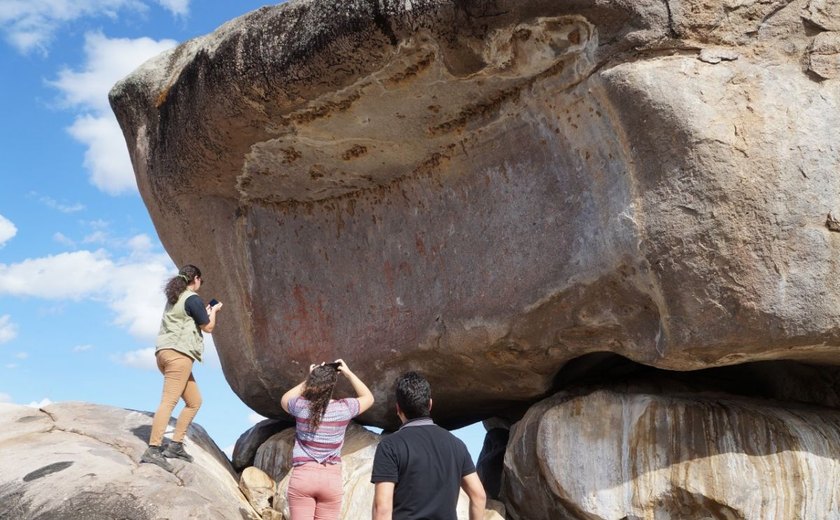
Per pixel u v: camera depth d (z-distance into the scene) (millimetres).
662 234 3404
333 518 3678
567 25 3543
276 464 4953
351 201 4934
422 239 4559
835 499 3609
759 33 3465
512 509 4359
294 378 5230
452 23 3621
